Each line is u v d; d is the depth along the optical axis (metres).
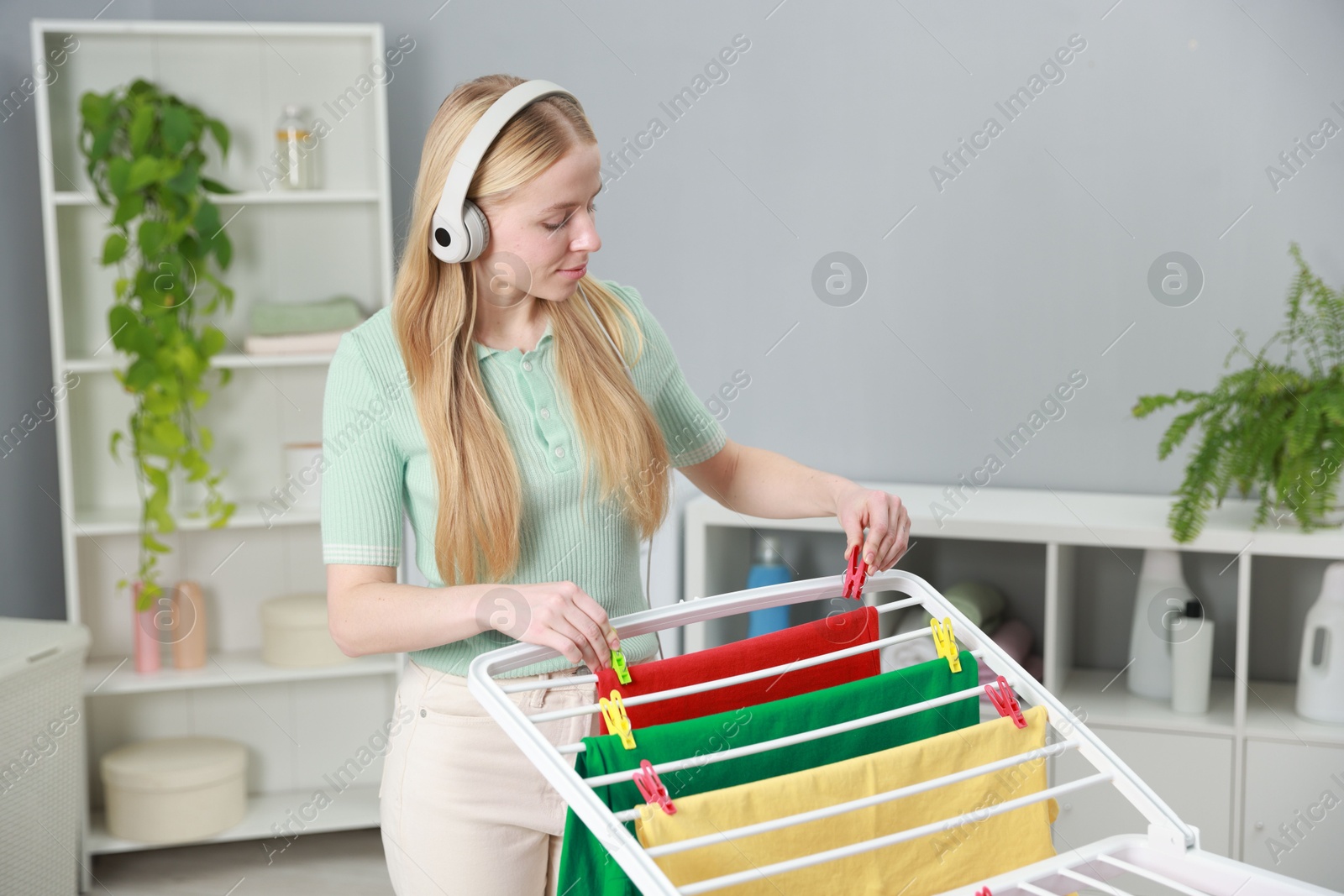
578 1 2.54
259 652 2.68
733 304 2.52
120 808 2.45
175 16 2.68
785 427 2.52
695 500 2.36
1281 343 2.21
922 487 2.43
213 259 2.59
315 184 2.60
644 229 2.55
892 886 1.00
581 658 1.01
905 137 2.37
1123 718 2.08
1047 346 2.34
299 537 2.70
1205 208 2.22
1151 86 2.22
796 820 0.94
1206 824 2.06
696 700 1.06
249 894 2.37
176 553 2.65
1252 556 2.23
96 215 2.55
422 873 1.20
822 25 2.39
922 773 1.03
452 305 1.14
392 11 2.64
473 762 1.17
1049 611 2.11
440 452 1.13
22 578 2.66
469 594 1.04
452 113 1.10
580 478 1.18
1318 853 2.00
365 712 2.73
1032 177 2.31
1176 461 2.29
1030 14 2.27
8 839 2.11
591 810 0.88
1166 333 2.27
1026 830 1.06
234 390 2.64
